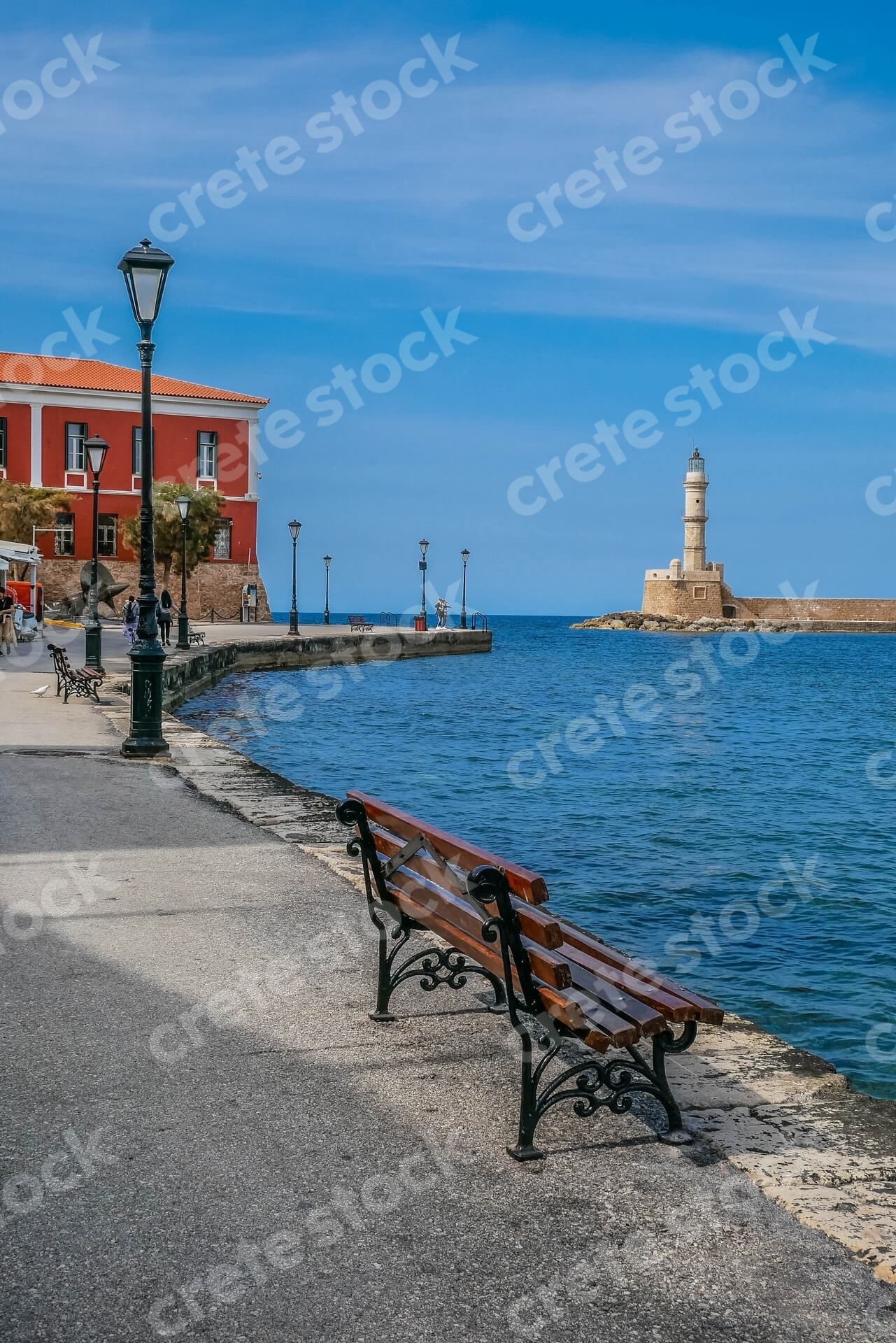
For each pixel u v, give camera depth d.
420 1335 3.07
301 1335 3.06
